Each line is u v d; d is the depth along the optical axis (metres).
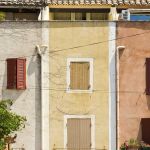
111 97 30.70
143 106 30.80
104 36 30.67
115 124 30.70
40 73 30.62
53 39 30.62
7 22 30.67
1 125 27.81
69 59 30.67
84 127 30.72
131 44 30.75
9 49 30.69
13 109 30.66
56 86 30.66
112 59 30.69
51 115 30.64
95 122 30.70
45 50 30.58
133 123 30.78
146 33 30.80
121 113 30.75
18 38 30.67
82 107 30.69
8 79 30.55
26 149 30.64
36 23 30.66
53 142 30.66
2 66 30.69
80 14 34.88
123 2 34.25
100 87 30.70
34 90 30.64
